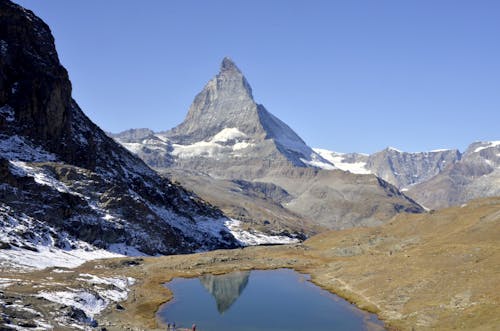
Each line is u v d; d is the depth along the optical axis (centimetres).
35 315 5634
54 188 15025
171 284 11412
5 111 17475
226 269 13775
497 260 8581
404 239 14900
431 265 9494
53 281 8588
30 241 11938
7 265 9562
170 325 7362
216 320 7906
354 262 12538
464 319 6769
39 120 18150
